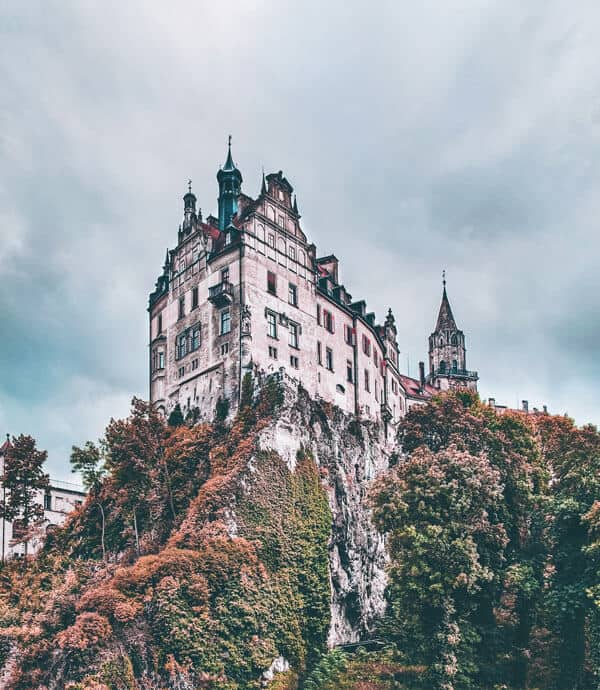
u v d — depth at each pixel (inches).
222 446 3378.4
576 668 2785.4
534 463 3373.5
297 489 3299.7
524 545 3038.9
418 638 2731.3
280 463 3299.7
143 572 2751.0
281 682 2797.7
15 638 2645.2
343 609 3334.2
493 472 2891.2
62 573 3253.0
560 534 2903.5
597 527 2674.7
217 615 2746.1
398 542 2842.0
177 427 3809.1
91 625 2551.7
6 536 3932.1
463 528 2768.2
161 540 3166.8
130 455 3253.0
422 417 3666.3
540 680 2822.3
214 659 2659.9
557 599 2743.6
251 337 3629.4
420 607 2738.7
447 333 7391.7
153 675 2551.7
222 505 3043.8
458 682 2714.1
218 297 3693.4
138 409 3380.9
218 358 3732.8
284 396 3444.9
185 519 3078.2
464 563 2706.7
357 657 3065.9
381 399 4660.4
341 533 3459.6
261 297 3742.6
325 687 2832.2
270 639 2849.4
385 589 3604.8
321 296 4138.8
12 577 3326.8
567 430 3722.9
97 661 2501.2
